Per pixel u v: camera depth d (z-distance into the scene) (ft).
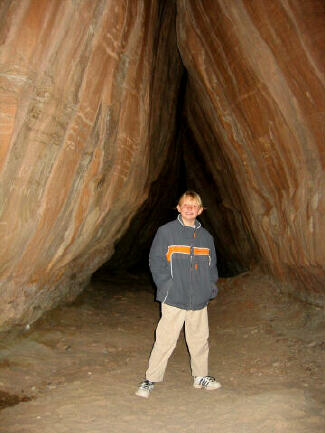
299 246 14.94
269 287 20.59
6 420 8.17
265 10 12.92
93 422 8.16
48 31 9.30
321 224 13.07
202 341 10.32
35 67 9.14
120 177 15.44
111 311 20.48
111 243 20.01
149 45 16.16
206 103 21.44
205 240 10.41
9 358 11.71
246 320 17.51
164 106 23.65
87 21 10.73
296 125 13.67
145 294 26.03
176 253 10.06
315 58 11.65
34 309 14.57
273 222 17.57
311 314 15.44
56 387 10.34
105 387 10.30
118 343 14.94
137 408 9.00
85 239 14.75
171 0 20.27
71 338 14.80
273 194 17.29
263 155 16.78
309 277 15.25
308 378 10.39
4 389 9.91
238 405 8.72
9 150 8.82
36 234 11.05
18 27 8.76
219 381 11.00
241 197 22.30
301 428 7.38
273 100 14.38
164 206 35.68
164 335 9.98
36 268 12.62
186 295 9.98
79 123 11.55
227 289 23.15
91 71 11.67
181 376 11.50
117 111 14.01
